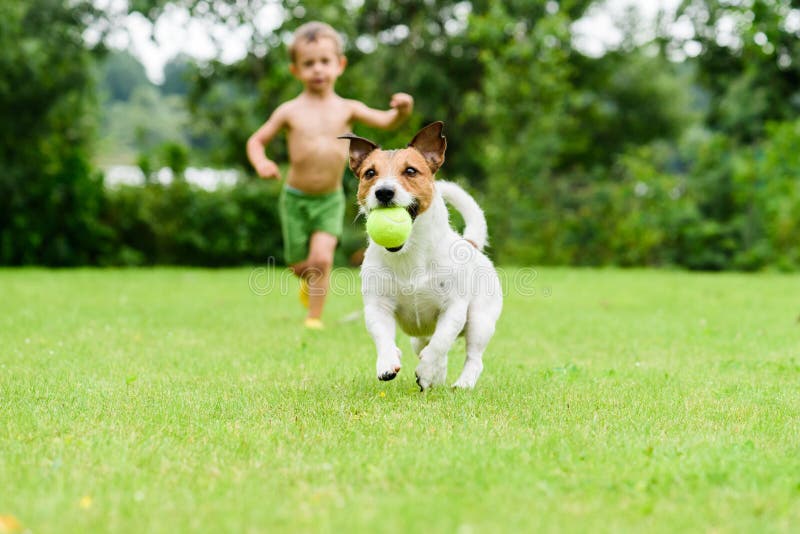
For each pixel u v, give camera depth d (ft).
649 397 16.19
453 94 89.81
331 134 26.89
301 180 27.17
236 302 36.06
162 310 31.86
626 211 74.02
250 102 79.87
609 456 11.55
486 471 10.71
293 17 71.46
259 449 11.91
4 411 14.25
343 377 18.21
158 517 9.09
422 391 16.11
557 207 75.77
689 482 10.35
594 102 108.68
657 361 21.18
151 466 11.09
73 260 65.05
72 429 13.03
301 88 71.51
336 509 9.34
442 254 15.97
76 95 79.61
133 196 65.77
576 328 27.73
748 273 68.90
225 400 15.42
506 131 73.36
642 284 48.75
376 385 17.16
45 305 32.76
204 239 66.54
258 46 76.23
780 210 70.59
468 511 9.25
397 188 14.98
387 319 16.17
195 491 10.03
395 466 10.96
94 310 31.32
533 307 34.91
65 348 21.84
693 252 73.51
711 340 24.99
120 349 21.97
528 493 9.89
